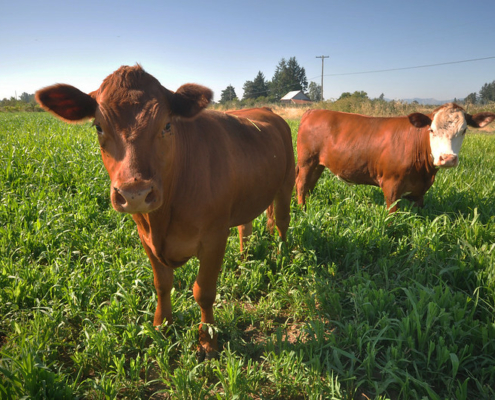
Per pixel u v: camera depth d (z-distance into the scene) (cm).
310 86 12525
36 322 282
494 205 523
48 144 891
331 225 477
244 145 325
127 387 250
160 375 259
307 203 556
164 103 221
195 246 277
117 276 351
